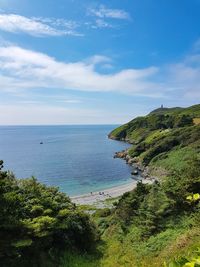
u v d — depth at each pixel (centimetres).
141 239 2333
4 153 15038
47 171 9944
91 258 2117
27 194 2062
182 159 8106
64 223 2009
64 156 13550
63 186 7862
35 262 1700
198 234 1636
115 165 10794
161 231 2230
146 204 2692
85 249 2222
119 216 3288
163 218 2350
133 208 3119
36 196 2077
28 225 1655
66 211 2080
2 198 1677
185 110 18362
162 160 9019
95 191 7312
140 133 17025
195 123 13838
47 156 13700
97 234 2642
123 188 7531
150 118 18338
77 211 2248
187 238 1662
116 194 6944
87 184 8081
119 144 17725
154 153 9969
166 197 2512
